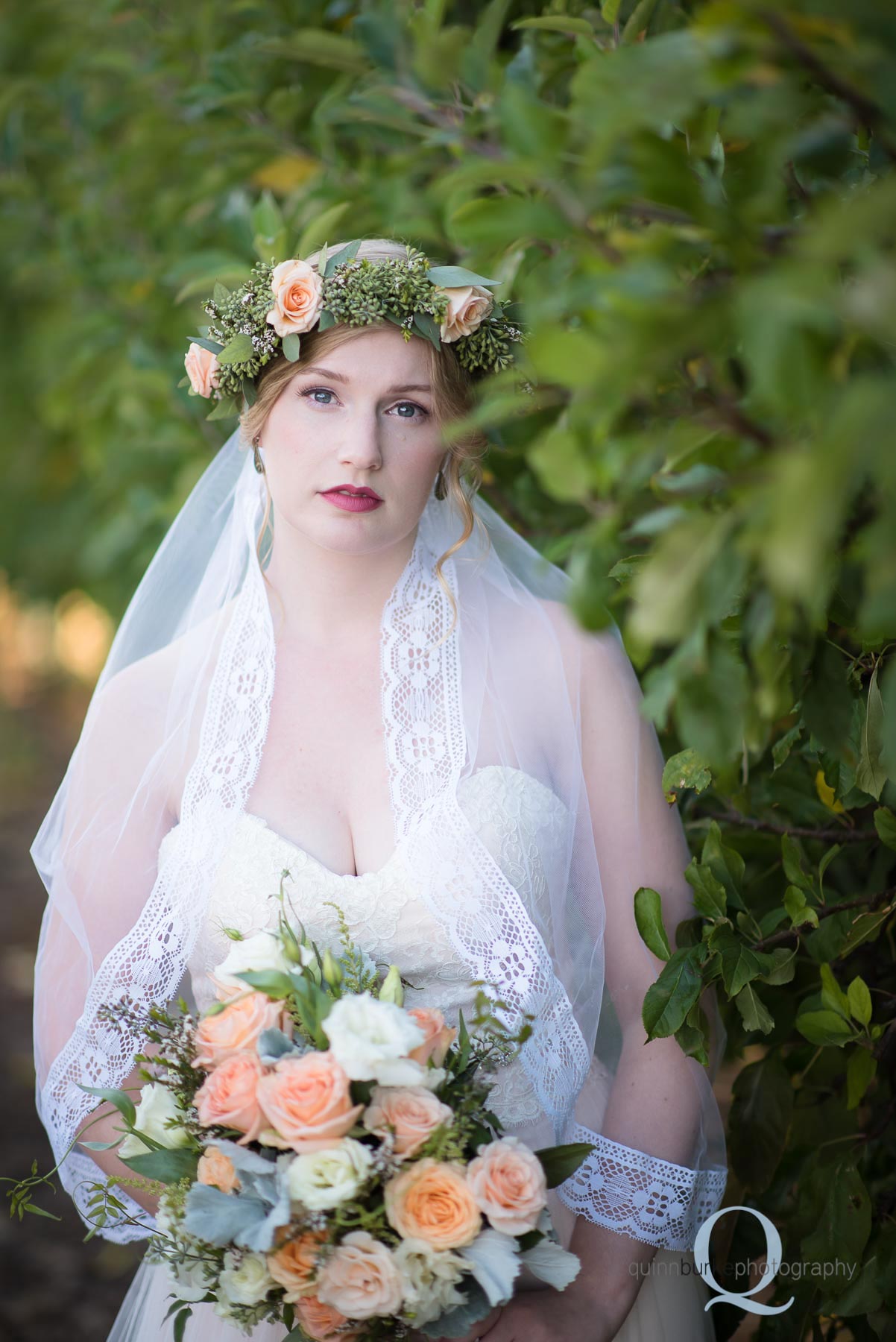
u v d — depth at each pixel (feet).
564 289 3.23
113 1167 5.33
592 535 3.15
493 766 5.37
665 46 2.66
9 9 11.79
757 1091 5.89
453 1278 4.09
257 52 7.61
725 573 2.77
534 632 5.69
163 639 6.16
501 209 3.05
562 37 6.59
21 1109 12.91
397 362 5.00
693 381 3.09
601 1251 5.19
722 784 3.45
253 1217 4.03
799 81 2.76
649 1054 5.41
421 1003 5.16
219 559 6.07
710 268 3.45
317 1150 4.00
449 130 6.31
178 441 10.18
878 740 4.50
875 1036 5.24
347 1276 4.00
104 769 5.59
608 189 2.88
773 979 5.20
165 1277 5.53
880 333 2.35
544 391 3.27
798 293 2.34
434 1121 4.12
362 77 6.95
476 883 5.12
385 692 5.46
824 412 2.40
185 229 10.19
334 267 5.03
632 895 5.50
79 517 19.63
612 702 5.56
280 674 5.57
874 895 5.45
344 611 5.57
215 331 5.45
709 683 3.16
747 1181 5.84
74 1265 10.76
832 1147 6.10
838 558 3.26
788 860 5.46
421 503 5.26
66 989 5.48
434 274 5.14
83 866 5.49
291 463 5.14
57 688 29.99
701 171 3.67
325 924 5.12
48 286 13.74
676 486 3.06
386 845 5.30
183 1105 4.55
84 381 12.75
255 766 5.37
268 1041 4.25
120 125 11.18
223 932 5.19
